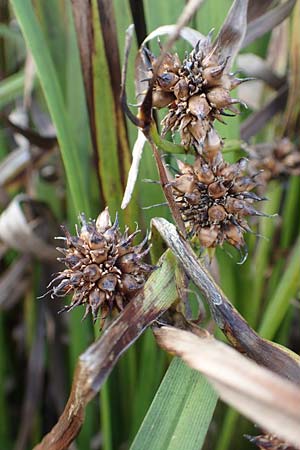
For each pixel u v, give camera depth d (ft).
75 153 0.82
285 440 0.59
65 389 1.08
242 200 0.69
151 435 0.63
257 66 0.94
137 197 0.81
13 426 1.18
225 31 0.71
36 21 0.80
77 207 0.82
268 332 0.84
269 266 0.94
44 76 0.80
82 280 0.64
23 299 1.18
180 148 0.69
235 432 0.93
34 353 1.06
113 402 1.00
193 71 0.67
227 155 0.81
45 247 0.97
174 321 0.64
